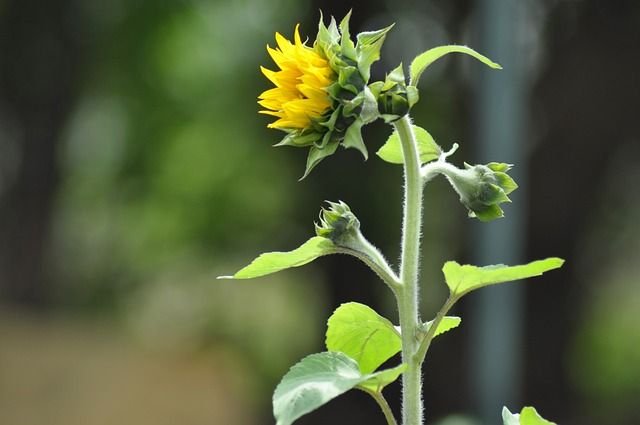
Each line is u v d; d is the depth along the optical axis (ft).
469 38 50.55
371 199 52.95
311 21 53.26
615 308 64.23
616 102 48.26
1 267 64.90
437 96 51.11
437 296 52.34
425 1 50.75
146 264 69.21
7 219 64.90
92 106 67.56
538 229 50.01
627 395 58.90
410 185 9.86
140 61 64.90
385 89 9.46
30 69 63.16
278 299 66.80
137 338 62.49
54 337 55.06
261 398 57.77
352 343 10.75
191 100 65.98
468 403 44.83
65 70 63.52
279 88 9.48
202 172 65.10
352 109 9.26
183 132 66.08
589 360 55.88
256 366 61.93
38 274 65.16
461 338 48.11
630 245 53.83
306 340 63.31
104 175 69.92
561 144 49.11
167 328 67.10
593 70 48.19
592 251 51.83
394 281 9.84
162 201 66.33
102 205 70.28
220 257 65.62
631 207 52.06
